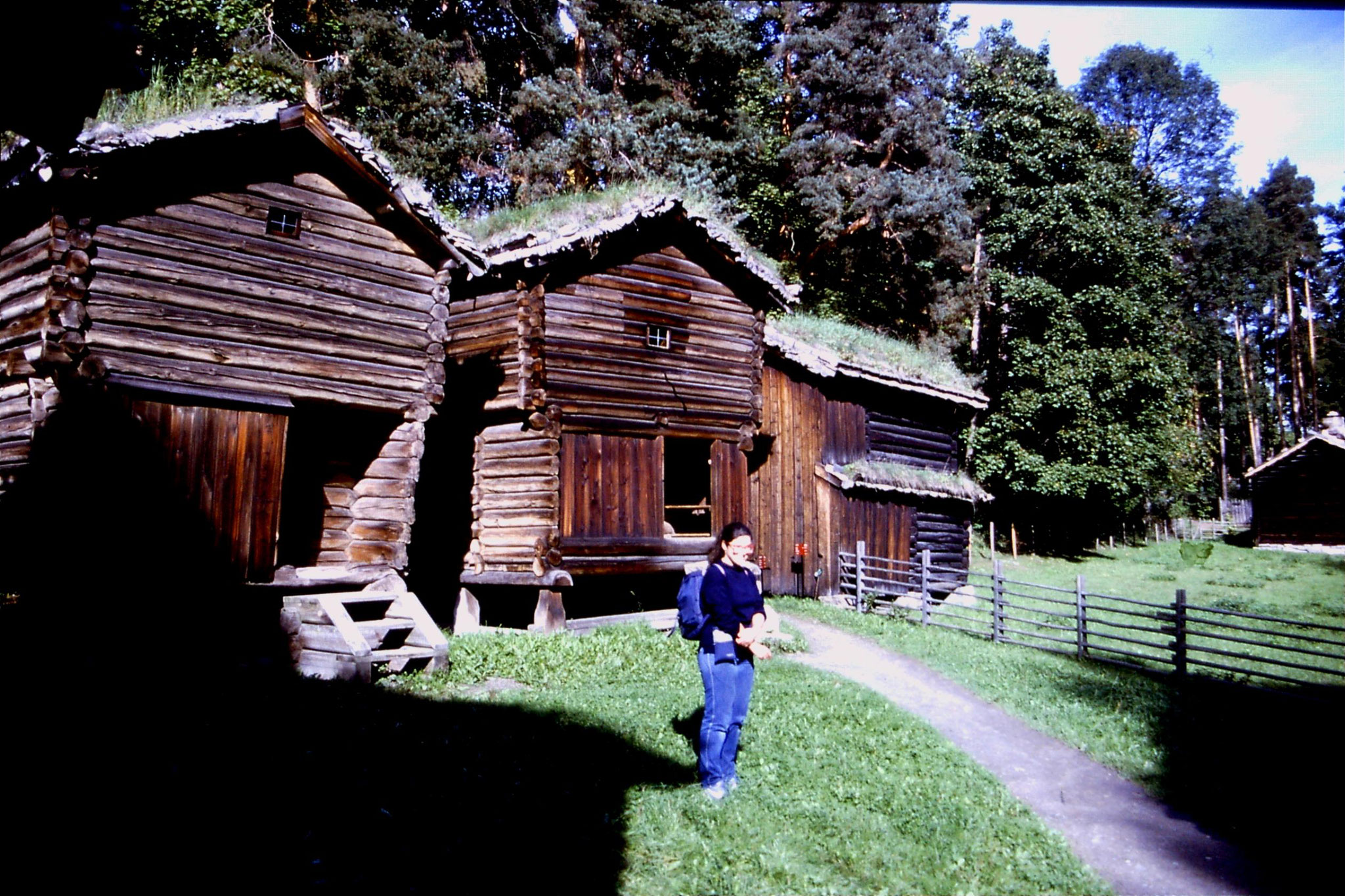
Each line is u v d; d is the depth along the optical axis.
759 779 7.47
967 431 35.84
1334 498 37.81
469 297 15.18
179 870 5.10
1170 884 6.42
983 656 14.28
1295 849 7.05
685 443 21.36
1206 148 56.06
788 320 21.89
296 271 11.25
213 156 10.56
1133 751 9.39
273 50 25.31
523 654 11.74
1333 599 24.72
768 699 10.04
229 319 10.62
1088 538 40.03
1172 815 7.79
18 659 8.55
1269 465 39.81
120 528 9.45
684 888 5.55
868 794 7.39
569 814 6.39
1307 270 66.31
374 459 12.66
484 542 14.82
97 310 9.61
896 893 5.85
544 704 9.48
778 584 18.77
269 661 9.91
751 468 18.70
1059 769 8.98
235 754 6.87
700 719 9.12
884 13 33.81
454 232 12.59
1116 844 7.13
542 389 14.05
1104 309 34.19
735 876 5.76
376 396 11.94
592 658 12.01
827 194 32.75
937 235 34.03
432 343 12.53
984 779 8.20
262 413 10.72
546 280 14.34
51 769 6.17
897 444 22.56
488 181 31.92
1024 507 38.56
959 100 40.25
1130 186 36.66
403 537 12.13
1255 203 62.78
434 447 16.16
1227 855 6.93
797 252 36.81
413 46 27.75
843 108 34.03
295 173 11.36
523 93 29.72
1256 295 59.97
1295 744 9.73
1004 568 32.50
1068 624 20.78
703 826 6.44
